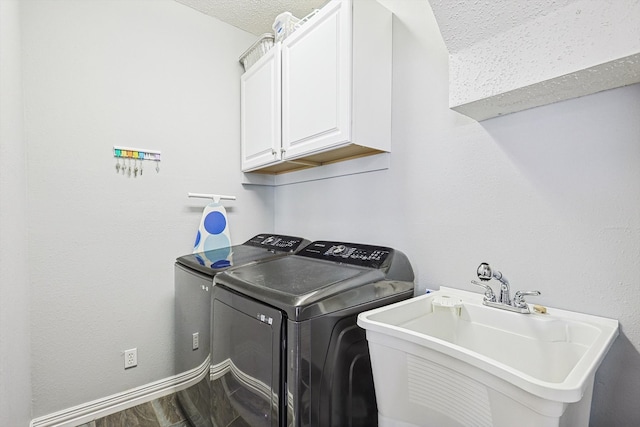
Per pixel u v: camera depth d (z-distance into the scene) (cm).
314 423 102
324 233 205
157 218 197
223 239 219
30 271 157
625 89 94
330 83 150
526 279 115
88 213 174
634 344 93
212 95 220
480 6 96
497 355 110
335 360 110
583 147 102
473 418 77
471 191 131
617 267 96
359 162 178
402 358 93
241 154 232
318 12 156
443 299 125
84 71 172
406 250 156
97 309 177
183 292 179
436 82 142
